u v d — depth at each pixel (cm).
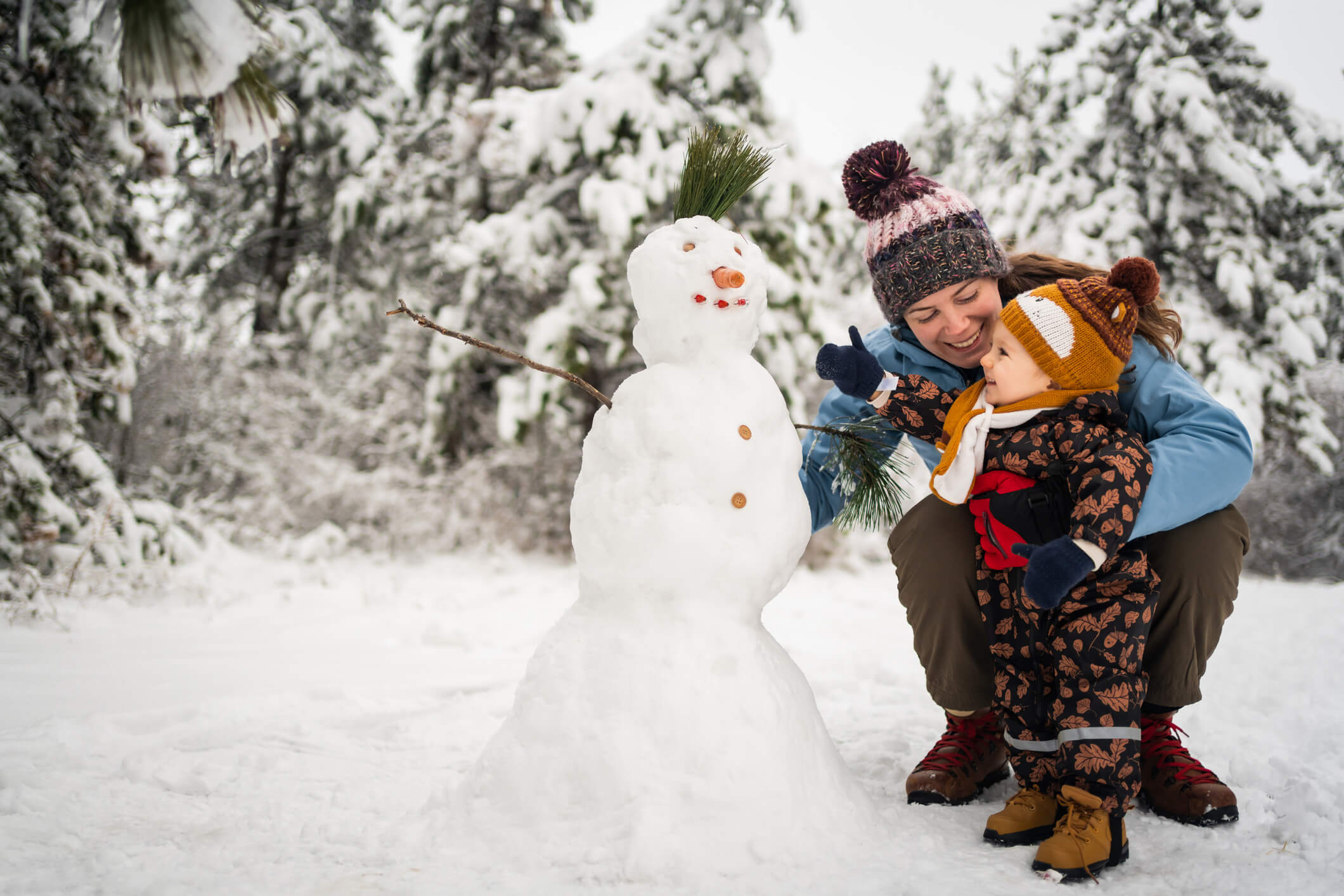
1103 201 983
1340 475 1053
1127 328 185
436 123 1002
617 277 789
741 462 182
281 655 392
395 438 890
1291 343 934
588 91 787
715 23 837
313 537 763
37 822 176
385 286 1012
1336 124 989
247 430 837
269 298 1067
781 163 798
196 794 202
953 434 194
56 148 530
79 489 532
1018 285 228
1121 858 166
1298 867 158
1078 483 178
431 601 591
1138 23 1012
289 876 152
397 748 247
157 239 615
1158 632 197
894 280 219
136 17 193
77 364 540
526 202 837
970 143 1399
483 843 164
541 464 878
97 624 446
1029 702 187
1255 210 977
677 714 167
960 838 181
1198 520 195
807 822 166
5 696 282
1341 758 213
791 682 183
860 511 214
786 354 773
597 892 146
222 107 212
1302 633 408
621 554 179
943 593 211
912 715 288
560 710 173
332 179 1031
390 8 1107
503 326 890
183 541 601
